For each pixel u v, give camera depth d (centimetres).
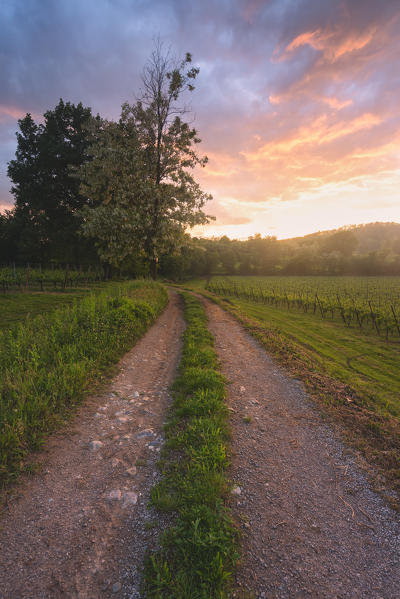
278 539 270
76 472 362
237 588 226
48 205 3975
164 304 1870
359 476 361
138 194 2011
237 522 285
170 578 229
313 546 265
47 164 3841
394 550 264
